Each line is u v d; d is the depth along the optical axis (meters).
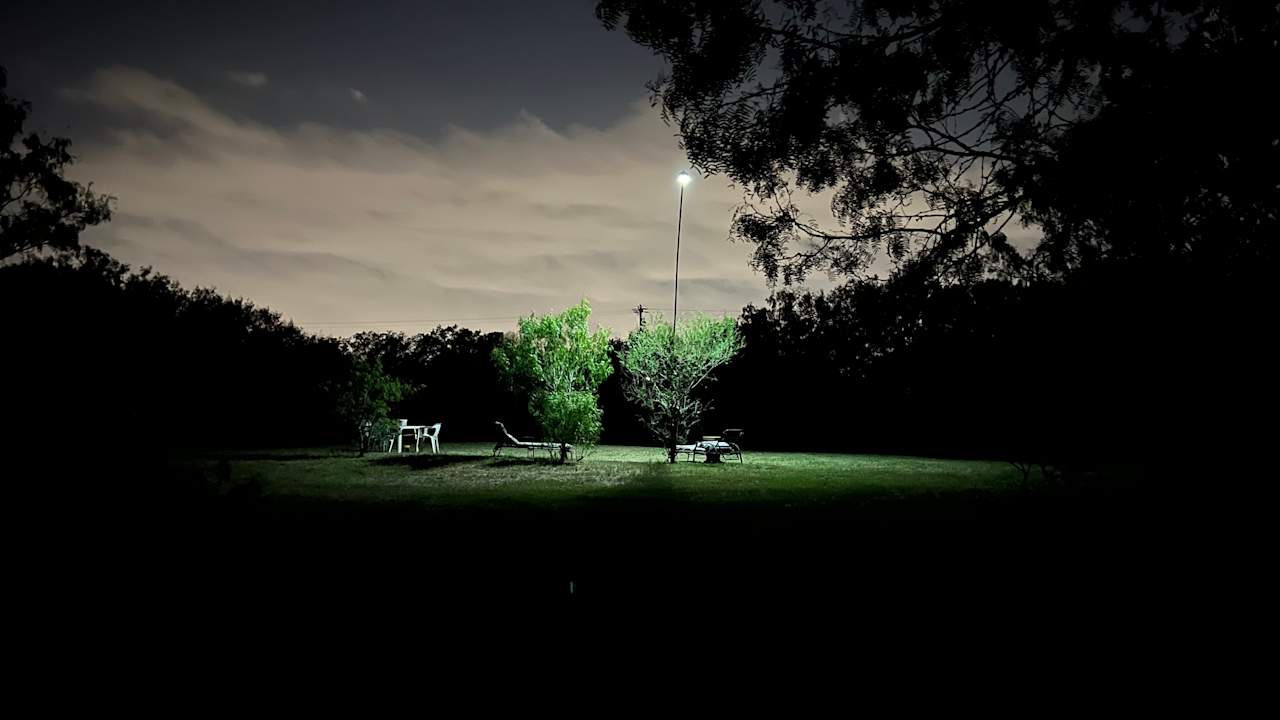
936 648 4.98
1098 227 4.95
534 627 5.34
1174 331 4.17
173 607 3.52
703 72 7.44
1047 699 4.20
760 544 8.69
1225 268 4.29
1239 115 4.83
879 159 7.96
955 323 5.02
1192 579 4.29
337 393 24.83
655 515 11.05
